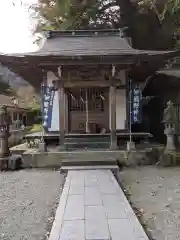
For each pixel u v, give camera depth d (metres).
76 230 4.33
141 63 11.71
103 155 11.05
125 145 12.58
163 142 15.29
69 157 10.96
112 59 11.10
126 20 21.41
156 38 20.88
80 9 19.92
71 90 13.22
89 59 11.05
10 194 7.30
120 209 5.35
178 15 15.70
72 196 6.25
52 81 12.72
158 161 11.16
